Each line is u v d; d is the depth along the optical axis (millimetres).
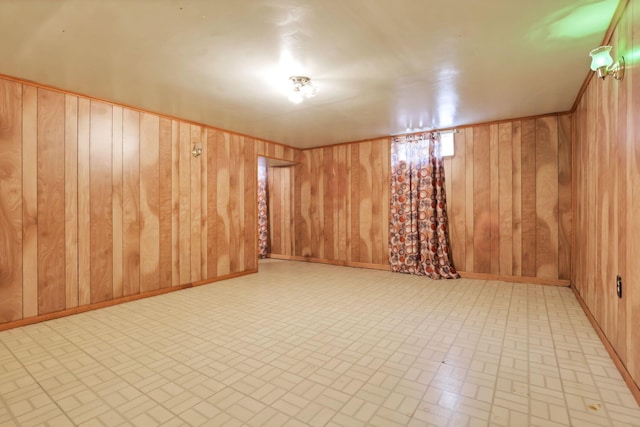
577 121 3859
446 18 2148
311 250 6594
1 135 2963
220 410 1729
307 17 2117
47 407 1769
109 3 1938
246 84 3240
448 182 5090
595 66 2105
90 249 3535
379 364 2227
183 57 2660
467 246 4961
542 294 3973
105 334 2801
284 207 6973
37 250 3168
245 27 2229
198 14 2066
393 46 2512
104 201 3654
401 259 5430
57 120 3307
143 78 3078
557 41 2455
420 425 1598
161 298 3930
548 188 4418
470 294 4012
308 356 2354
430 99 3744
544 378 2027
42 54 2592
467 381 2002
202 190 4695
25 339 2711
